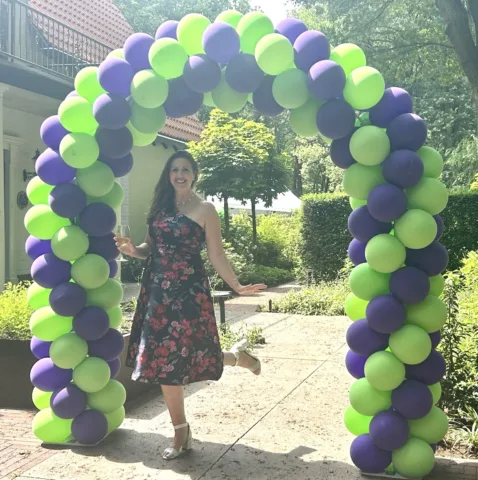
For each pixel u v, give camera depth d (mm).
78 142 3672
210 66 3486
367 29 13297
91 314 3807
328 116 3332
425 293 3273
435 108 20484
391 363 3260
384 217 3264
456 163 16219
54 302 3758
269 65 3365
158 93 3545
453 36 10812
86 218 3850
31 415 4621
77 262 3832
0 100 8898
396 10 13867
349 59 3514
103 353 3928
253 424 4332
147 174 15953
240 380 5598
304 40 3412
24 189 11734
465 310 5359
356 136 3307
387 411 3365
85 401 3891
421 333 3262
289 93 3391
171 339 3594
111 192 4113
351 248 3652
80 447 3900
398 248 3246
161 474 3457
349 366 3602
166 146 16453
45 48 11352
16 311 5113
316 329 8312
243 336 7273
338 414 4551
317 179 30578
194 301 3676
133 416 4602
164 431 4211
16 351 4867
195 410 4676
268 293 13109
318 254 13492
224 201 14648
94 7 15773
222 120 14703
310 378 5637
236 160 13656
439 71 15281
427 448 3322
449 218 11820
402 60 14328
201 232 3760
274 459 3666
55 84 9711
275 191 15750
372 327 3309
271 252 17266
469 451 3760
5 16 9930
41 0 13477
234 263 13711
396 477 3363
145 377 3561
